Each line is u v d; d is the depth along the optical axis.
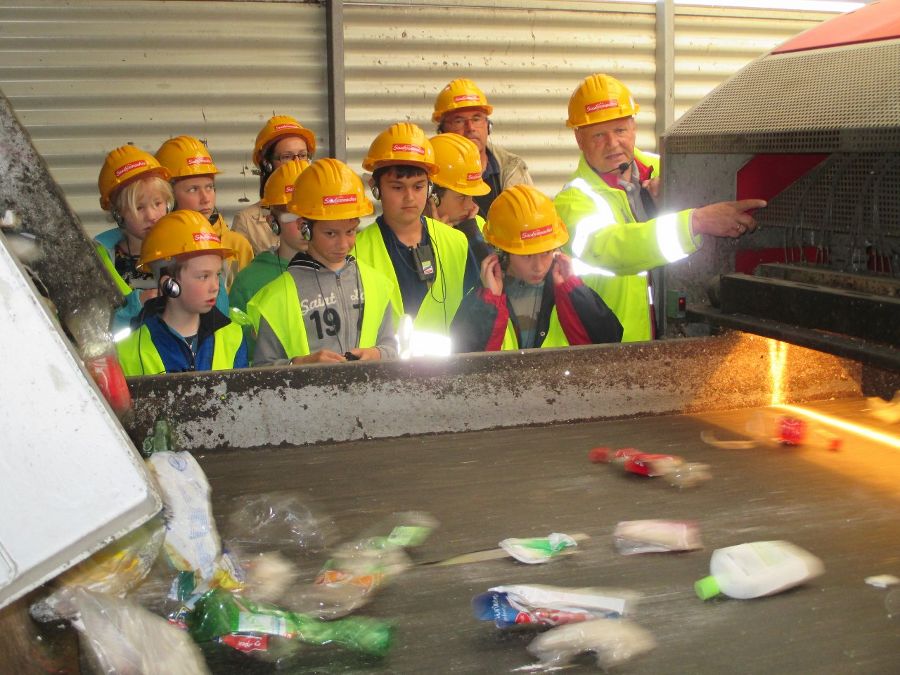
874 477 2.63
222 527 2.35
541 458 2.82
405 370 3.00
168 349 3.34
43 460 1.25
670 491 2.55
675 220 3.35
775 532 2.28
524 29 7.20
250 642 1.80
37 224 1.73
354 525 2.37
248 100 6.85
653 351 3.21
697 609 1.92
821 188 3.26
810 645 1.78
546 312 3.58
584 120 3.82
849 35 3.29
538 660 1.75
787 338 2.97
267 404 2.91
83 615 1.66
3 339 1.23
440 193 4.20
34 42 6.46
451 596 2.00
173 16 6.63
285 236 4.07
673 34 7.47
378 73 6.96
